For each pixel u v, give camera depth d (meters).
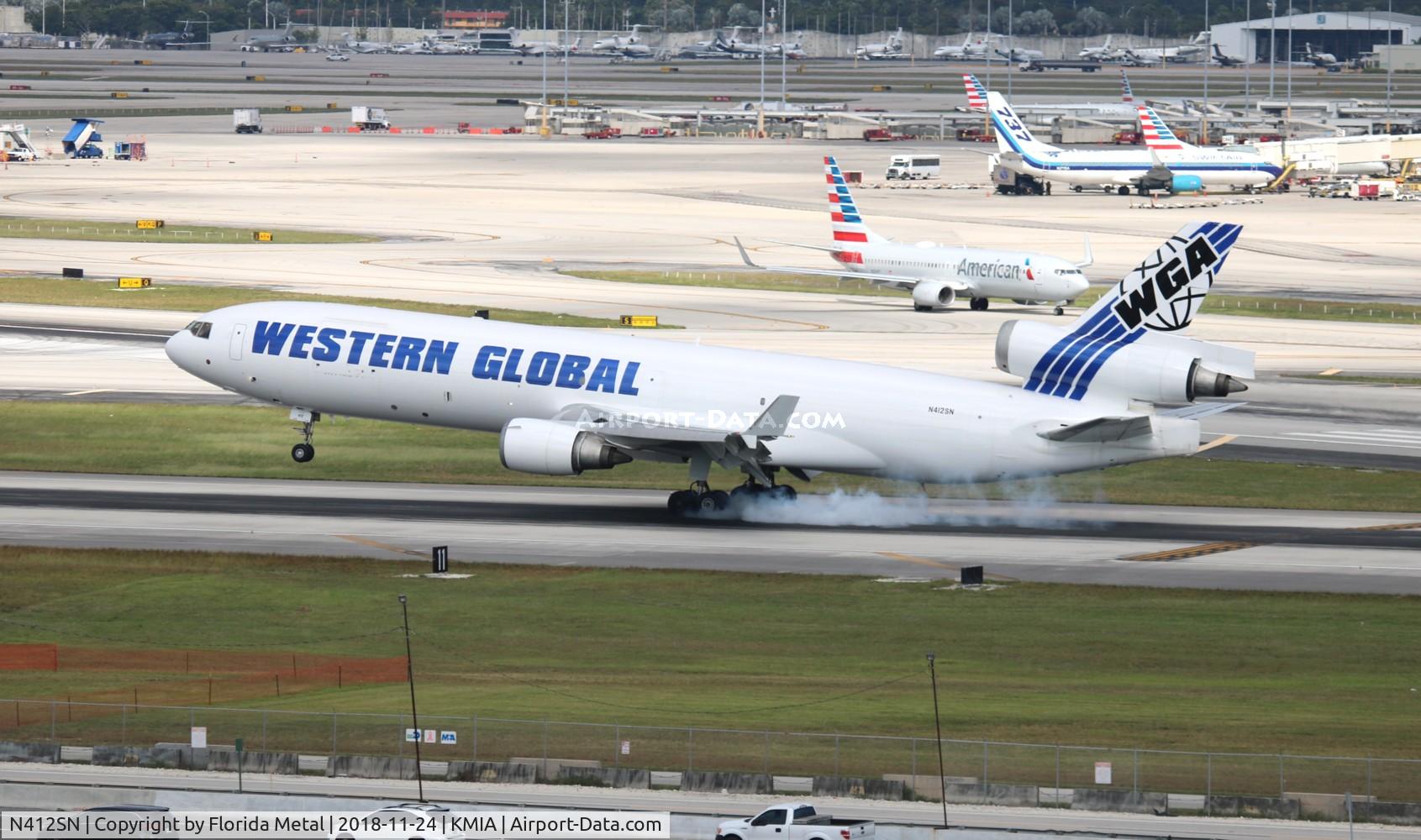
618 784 177.12
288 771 181.75
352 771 181.12
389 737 190.62
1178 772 175.50
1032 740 187.62
